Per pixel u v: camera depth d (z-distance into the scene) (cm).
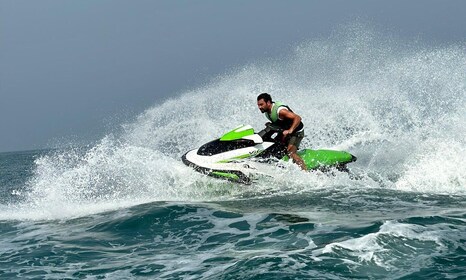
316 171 2650
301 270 1370
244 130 2631
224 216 2094
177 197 2617
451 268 1354
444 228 1703
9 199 3425
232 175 2503
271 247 1630
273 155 2633
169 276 1442
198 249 1697
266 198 2412
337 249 1520
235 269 1416
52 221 2297
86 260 1673
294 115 2584
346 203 2222
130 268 1551
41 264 1658
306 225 1855
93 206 2508
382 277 1309
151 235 1923
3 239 2019
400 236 1617
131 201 2564
